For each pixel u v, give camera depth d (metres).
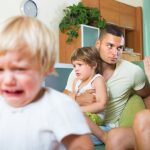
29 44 0.55
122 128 1.05
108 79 1.44
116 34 1.40
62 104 0.60
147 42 1.91
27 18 0.63
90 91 1.38
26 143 0.58
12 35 0.56
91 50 1.45
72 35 3.32
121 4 4.36
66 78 1.57
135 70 1.42
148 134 0.93
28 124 0.59
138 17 4.70
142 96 1.51
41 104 0.61
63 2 3.59
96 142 1.17
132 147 1.02
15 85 0.55
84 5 3.58
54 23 3.47
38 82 0.58
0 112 0.62
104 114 1.37
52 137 0.59
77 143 0.58
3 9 2.95
